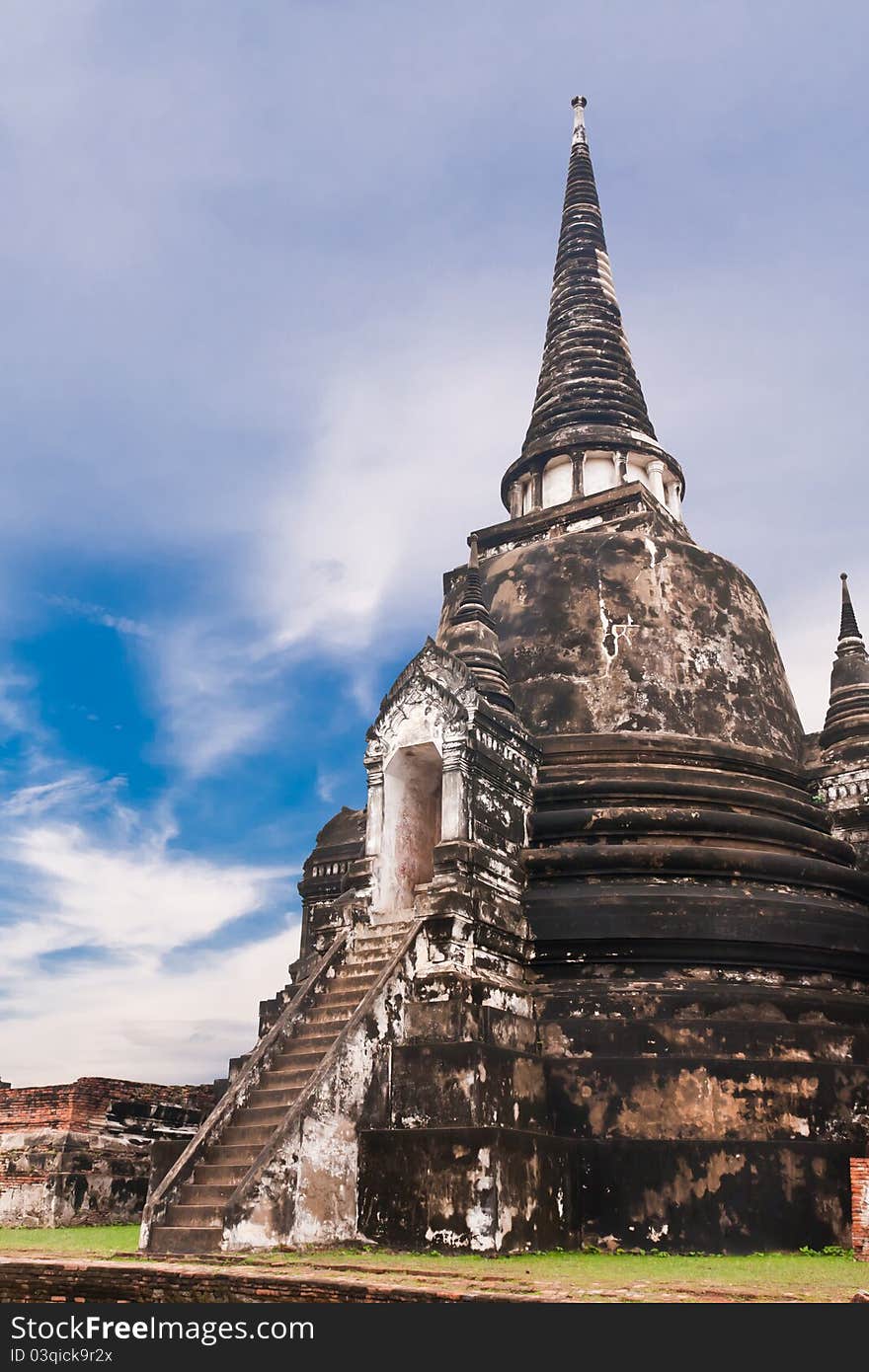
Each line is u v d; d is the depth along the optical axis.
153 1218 15.72
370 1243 16.25
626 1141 17.66
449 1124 16.69
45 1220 23.39
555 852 20.30
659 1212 17.16
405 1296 11.31
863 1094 18.39
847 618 26.55
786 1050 18.41
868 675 25.44
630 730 22.17
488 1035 17.75
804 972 19.75
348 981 19.00
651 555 24.08
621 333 31.06
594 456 28.47
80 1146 24.25
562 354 30.45
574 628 23.36
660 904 19.30
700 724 22.66
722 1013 18.66
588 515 26.33
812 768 25.08
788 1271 14.28
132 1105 25.56
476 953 18.41
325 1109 16.33
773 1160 17.38
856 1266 14.95
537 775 21.80
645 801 21.23
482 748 20.05
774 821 21.48
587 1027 18.53
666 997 18.66
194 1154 16.53
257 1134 16.83
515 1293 11.38
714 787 21.58
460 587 26.31
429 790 22.00
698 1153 17.39
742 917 19.25
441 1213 15.92
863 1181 15.84
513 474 29.47
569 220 32.81
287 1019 18.39
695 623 23.62
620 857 20.05
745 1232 16.95
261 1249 15.06
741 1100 17.80
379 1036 17.39
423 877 21.30
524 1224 16.20
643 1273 13.79
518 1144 16.44
